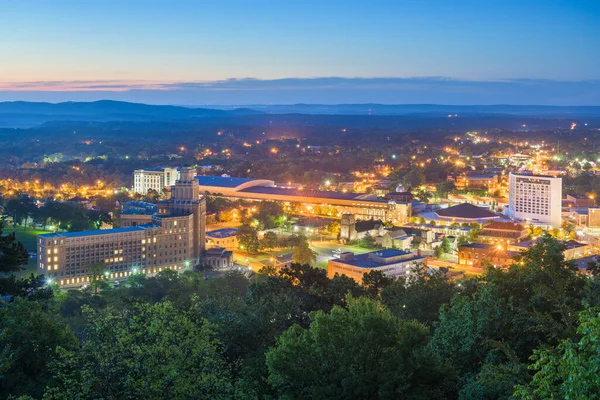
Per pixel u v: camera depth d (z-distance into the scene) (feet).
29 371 387.55
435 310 538.88
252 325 423.64
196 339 311.06
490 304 367.86
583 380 207.21
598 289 399.85
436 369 314.55
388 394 294.25
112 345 298.35
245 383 327.26
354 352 314.35
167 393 282.77
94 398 280.72
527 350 357.20
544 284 399.44
